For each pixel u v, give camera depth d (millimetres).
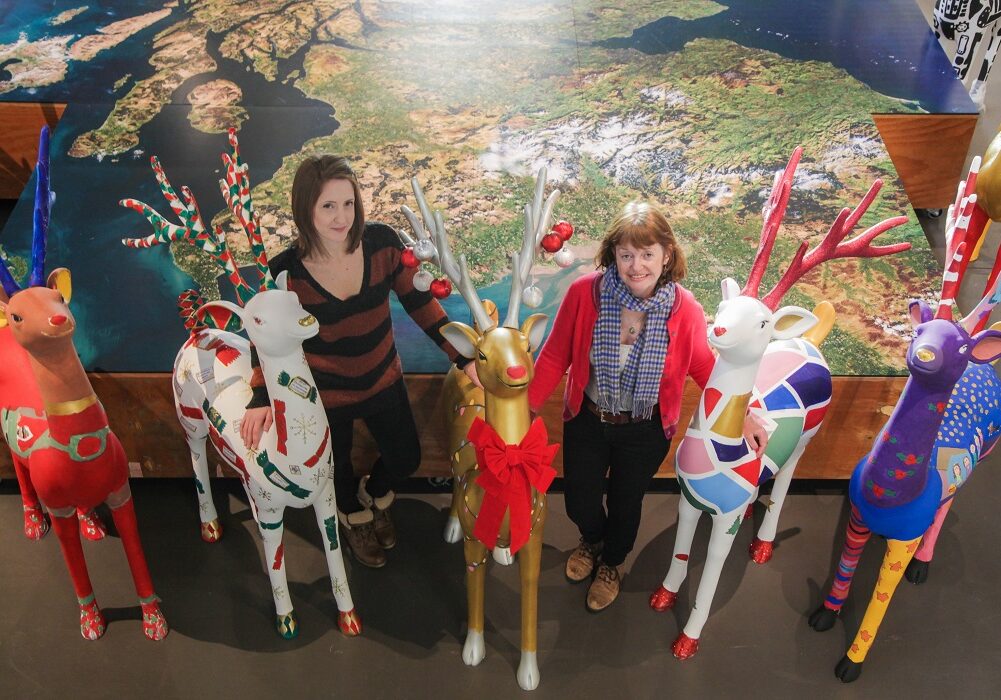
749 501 2719
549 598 3180
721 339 2477
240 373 2861
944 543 3340
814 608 3148
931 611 3133
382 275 2771
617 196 3881
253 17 4809
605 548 3115
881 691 2910
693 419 2691
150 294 3490
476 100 4340
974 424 2805
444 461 3514
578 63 4574
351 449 3152
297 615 3121
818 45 4699
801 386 2869
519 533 2535
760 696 2900
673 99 4359
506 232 3715
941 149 4367
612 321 2607
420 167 3979
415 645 3037
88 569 3246
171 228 2555
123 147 4051
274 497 2725
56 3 4938
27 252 3633
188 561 3283
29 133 4309
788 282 2705
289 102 4289
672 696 2900
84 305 3457
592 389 2764
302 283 2697
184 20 4801
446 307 3455
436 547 3344
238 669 2965
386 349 2900
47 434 2613
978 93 5012
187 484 3553
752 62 4574
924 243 3727
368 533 3287
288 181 3881
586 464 2863
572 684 2930
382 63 4531
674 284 2592
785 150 4094
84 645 3018
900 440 2539
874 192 2680
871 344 3363
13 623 3080
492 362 2416
